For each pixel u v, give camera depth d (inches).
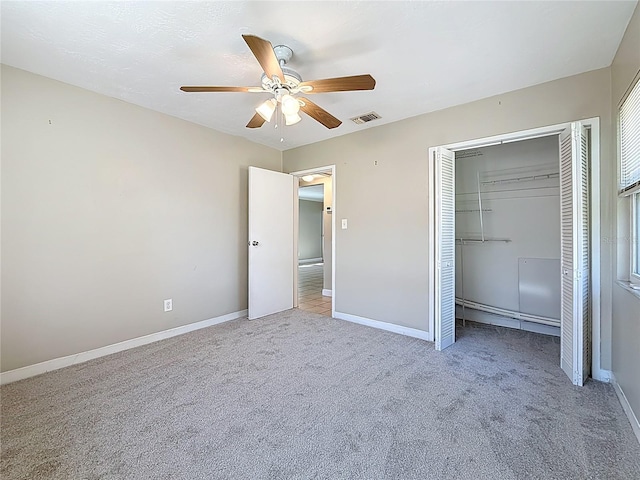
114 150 110.7
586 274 88.4
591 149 90.7
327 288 216.4
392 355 108.4
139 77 95.8
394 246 134.1
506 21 69.8
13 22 69.6
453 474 54.9
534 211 137.4
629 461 57.6
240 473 55.4
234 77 95.9
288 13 66.9
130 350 113.4
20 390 84.4
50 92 96.0
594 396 80.3
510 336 129.7
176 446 62.2
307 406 76.6
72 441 63.6
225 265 150.6
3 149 88.0
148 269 121.0
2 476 54.5
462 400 79.0
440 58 85.2
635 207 75.9
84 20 69.0
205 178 141.1
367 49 80.7
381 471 55.7
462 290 157.8
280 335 129.8
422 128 125.2
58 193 98.0
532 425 68.6
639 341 65.4
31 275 93.1
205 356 107.7
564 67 89.7
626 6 65.1
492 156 149.4
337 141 154.8
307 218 455.2
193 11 66.1
